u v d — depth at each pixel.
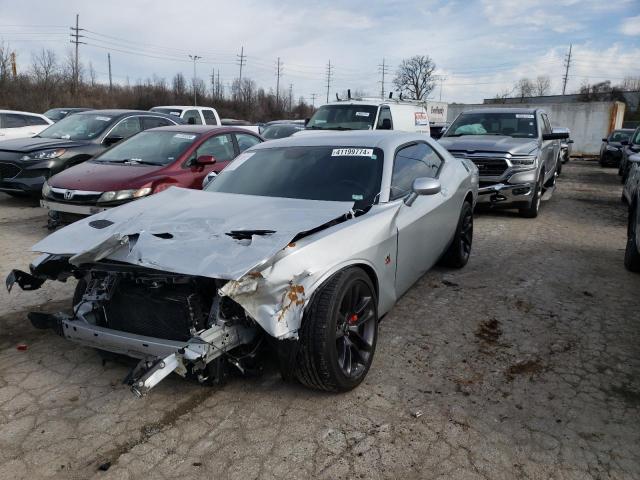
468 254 5.91
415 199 4.11
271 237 2.86
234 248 2.77
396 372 3.47
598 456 2.65
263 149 4.74
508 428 2.87
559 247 6.93
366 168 4.09
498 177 8.52
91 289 3.31
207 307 2.94
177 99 55.69
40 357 3.67
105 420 2.95
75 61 50.97
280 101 68.06
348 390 3.18
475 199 6.07
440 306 4.66
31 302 4.66
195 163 7.16
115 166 7.07
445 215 4.87
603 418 2.98
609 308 4.67
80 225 3.40
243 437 2.79
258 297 2.69
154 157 7.30
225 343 2.79
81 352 3.75
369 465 2.57
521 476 2.51
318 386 3.08
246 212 3.38
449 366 3.56
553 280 5.46
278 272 2.75
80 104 44.31
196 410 3.04
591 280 5.49
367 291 3.32
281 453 2.66
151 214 3.43
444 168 5.22
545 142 9.73
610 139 21.19
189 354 2.62
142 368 2.57
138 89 56.16
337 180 4.02
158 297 2.93
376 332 3.45
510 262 6.12
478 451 2.68
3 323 4.22
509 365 3.59
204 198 3.85
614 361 3.66
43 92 41.75
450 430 2.85
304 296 2.84
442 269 5.81
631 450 2.70
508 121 9.86
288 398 3.16
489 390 3.26
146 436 2.81
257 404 3.10
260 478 2.49
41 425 2.90
